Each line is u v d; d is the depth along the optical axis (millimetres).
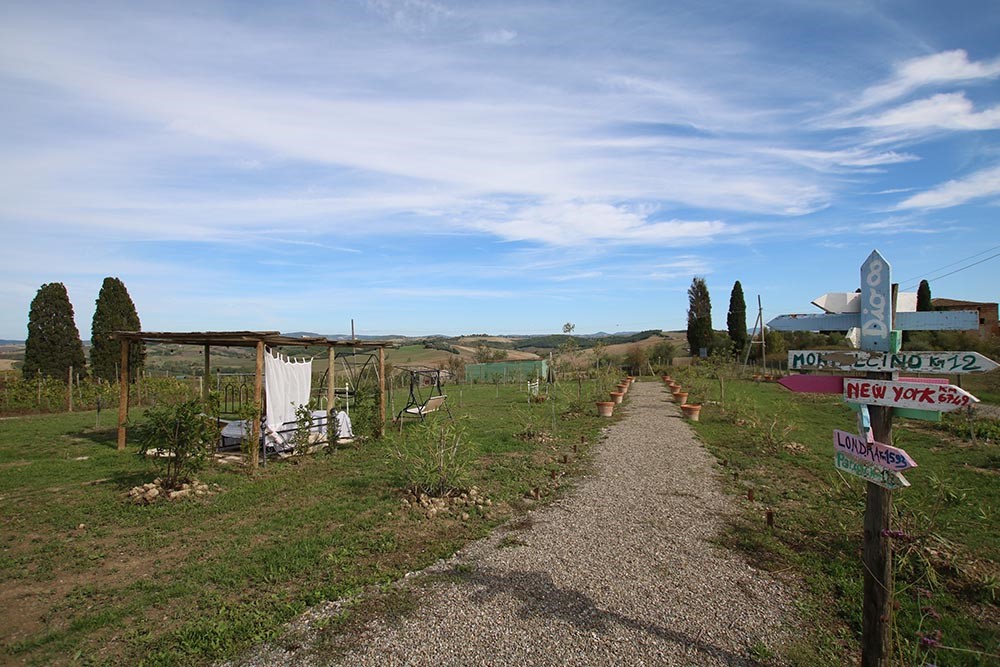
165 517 6793
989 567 5098
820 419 15180
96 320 27281
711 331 45375
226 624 4117
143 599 4598
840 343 4312
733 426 14305
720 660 3670
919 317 2900
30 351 25141
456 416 15422
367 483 8320
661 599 4527
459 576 4965
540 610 4332
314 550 5559
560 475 8859
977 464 9383
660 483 8359
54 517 6750
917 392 2770
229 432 11195
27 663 3725
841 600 4500
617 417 16297
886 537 3051
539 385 25375
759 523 6434
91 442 12273
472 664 3619
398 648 3803
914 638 3982
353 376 19203
